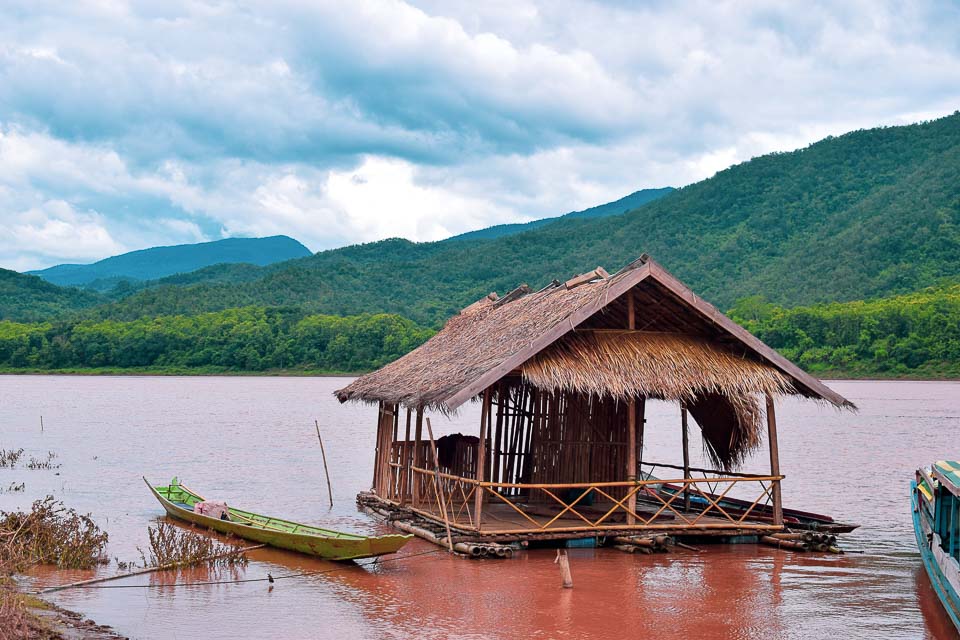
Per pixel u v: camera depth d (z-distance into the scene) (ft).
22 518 58.59
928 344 356.59
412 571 53.93
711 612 45.60
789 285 528.63
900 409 225.56
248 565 56.03
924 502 58.44
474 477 72.59
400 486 71.61
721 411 66.74
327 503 83.30
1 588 42.01
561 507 69.05
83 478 98.27
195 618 44.73
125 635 41.78
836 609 46.39
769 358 60.34
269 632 42.42
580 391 56.18
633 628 42.93
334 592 49.47
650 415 229.25
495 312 75.36
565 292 65.82
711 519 66.59
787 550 60.64
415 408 61.57
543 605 46.55
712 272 633.20
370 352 431.84
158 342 458.09
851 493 90.48
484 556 57.00
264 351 447.83
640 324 63.67
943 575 45.96
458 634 41.96
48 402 249.96
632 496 61.05
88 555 56.54
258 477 102.01
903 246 511.40
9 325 482.28
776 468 63.31
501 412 76.13
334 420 198.29
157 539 59.06
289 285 609.01
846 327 376.07
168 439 147.84
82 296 648.38
